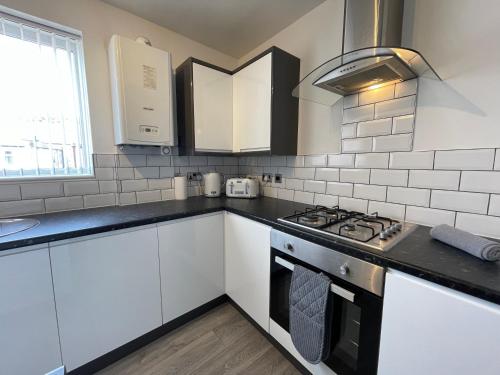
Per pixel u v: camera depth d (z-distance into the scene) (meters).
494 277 0.65
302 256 1.09
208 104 1.79
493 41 0.92
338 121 1.50
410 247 0.88
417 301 0.72
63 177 1.46
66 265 1.08
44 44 1.38
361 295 0.87
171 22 1.74
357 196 1.42
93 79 1.53
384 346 0.82
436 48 1.06
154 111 1.59
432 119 1.09
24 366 1.01
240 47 2.12
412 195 1.18
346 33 1.09
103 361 1.25
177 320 1.54
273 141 1.62
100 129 1.58
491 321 0.59
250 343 1.43
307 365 1.16
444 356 0.68
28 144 1.36
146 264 1.34
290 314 1.09
